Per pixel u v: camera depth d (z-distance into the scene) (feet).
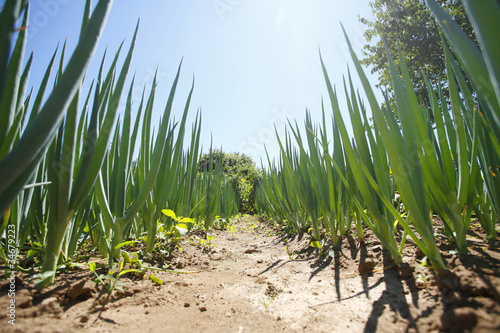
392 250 3.23
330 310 2.64
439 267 2.53
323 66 3.06
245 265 5.11
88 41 1.71
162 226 4.86
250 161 39.34
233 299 3.21
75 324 2.14
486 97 1.81
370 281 3.17
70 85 1.63
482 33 1.45
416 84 21.68
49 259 2.63
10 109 2.05
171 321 2.49
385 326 2.15
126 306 2.67
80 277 2.99
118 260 3.84
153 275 3.61
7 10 1.64
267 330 2.39
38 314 2.07
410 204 2.51
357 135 3.58
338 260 4.23
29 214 3.56
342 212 5.37
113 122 2.91
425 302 2.31
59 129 2.68
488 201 3.44
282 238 8.29
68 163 2.50
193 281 3.78
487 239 3.34
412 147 2.69
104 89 3.23
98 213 3.91
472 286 2.11
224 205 13.44
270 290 3.48
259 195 17.35
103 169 3.59
